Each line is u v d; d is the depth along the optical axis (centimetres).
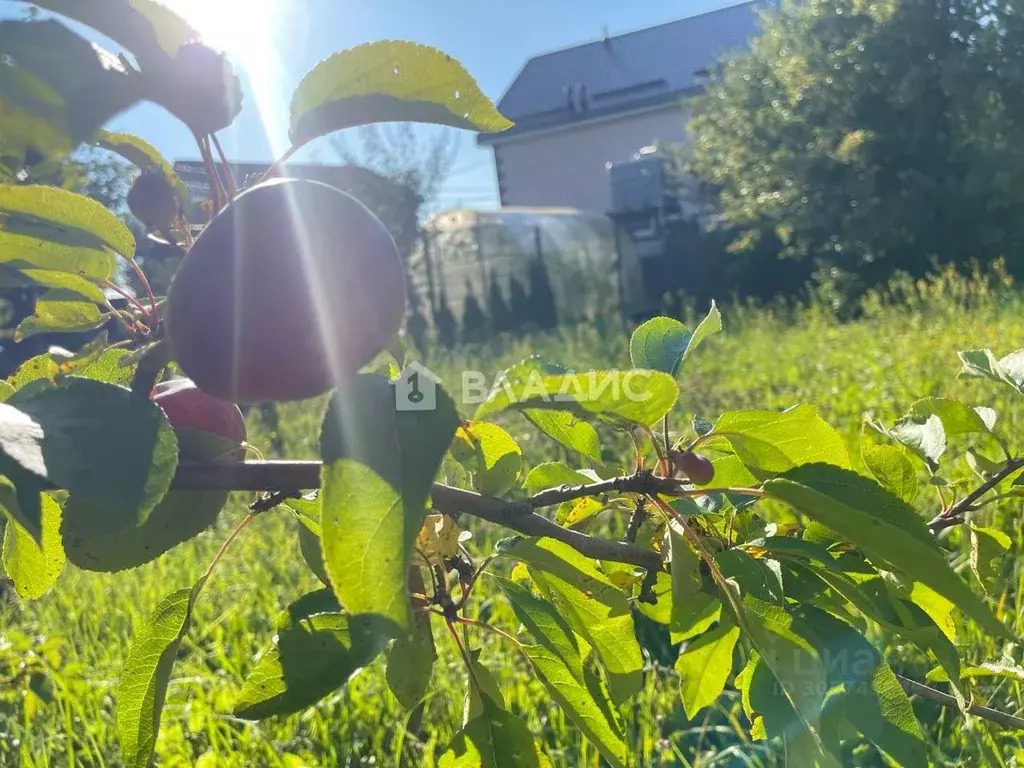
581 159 2677
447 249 2170
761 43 1980
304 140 96
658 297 2170
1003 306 1041
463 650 124
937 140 1708
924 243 1695
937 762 230
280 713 110
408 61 94
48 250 112
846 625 115
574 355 1174
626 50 2634
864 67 1741
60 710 293
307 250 85
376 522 76
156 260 121
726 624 112
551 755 251
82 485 74
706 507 140
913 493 144
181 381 120
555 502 106
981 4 1675
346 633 113
